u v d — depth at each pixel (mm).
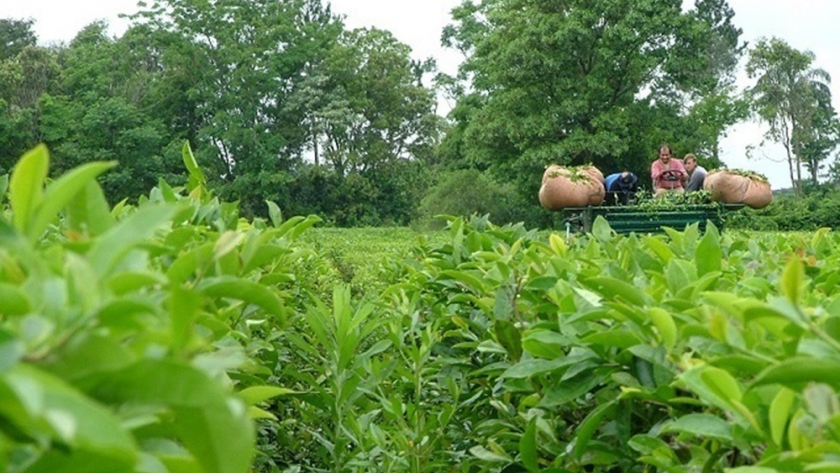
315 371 4082
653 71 51562
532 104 50062
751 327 1751
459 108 58406
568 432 2408
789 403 1313
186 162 3629
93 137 70062
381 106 78125
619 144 48781
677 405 1877
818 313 1586
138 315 1029
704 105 53094
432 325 3828
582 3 49812
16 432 833
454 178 52750
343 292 3441
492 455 2539
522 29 50344
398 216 77125
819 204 53688
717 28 98000
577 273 2631
